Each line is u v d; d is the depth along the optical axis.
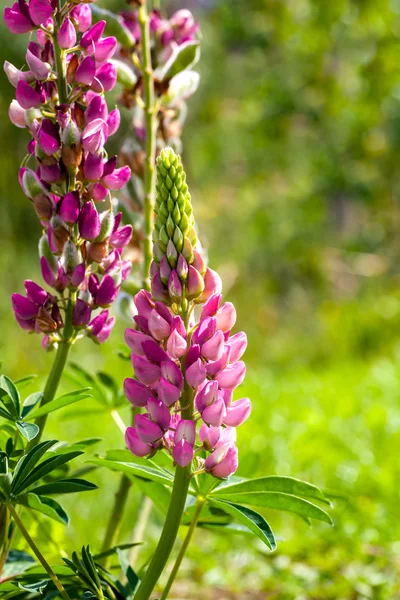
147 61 1.16
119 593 0.98
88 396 0.92
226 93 5.71
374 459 1.97
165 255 0.91
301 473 1.85
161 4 5.00
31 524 1.13
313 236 5.52
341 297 5.64
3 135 4.20
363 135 5.35
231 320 0.91
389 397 2.61
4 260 3.82
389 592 1.34
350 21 5.22
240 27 5.48
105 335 0.98
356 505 1.56
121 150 1.18
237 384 0.90
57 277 0.95
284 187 5.57
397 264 5.53
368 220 5.62
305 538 1.51
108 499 1.73
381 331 4.54
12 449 0.96
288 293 5.61
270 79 5.45
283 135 5.48
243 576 1.45
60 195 0.96
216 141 5.55
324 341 4.73
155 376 0.89
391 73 5.16
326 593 1.34
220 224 5.52
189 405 0.90
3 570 1.02
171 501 0.91
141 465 0.95
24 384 1.02
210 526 1.04
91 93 0.96
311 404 2.52
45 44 0.96
